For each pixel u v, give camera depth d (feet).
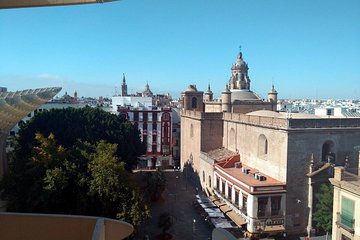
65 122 160.15
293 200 127.95
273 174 136.77
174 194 184.65
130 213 98.78
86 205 99.86
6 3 38.01
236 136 176.14
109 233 36.24
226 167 164.25
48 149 110.11
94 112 171.94
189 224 139.95
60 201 101.30
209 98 290.35
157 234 128.16
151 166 258.37
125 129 172.96
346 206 81.92
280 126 130.93
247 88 257.96
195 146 207.31
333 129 130.21
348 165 122.11
